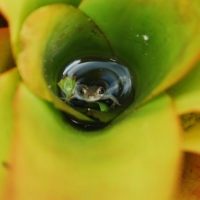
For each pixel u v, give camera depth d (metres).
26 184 0.27
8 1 0.28
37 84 0.27
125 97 0.31
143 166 0.27
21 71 0.27
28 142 0.27
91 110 0.30
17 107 0.27
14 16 0.28
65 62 0.31
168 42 0.29
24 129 0.27
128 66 0.32
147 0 0.29
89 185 0.27
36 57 0.28
